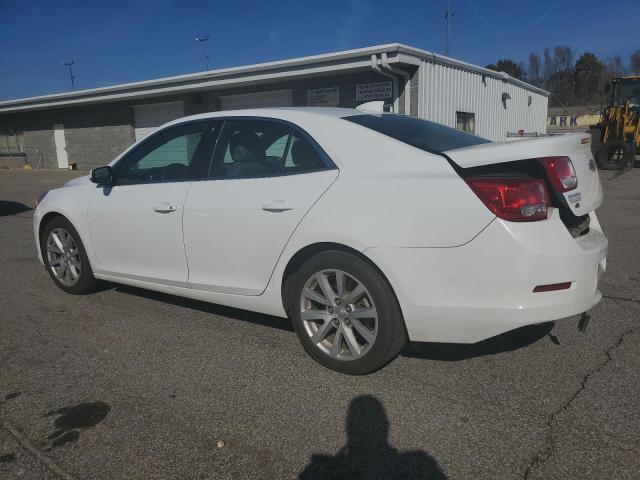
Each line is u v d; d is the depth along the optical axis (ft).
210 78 52.24
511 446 8.09
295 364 11.02
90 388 10.19
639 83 55.26
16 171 74.49
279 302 11.18
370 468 7.72
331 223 9.97
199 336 12.57
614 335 11.99
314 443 8.34
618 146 54.03
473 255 8.86
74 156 75.15
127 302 15.11
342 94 46.68
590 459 7.72
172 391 10.02
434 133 11.42
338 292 10.21
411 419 8.89
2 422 9.09
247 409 9.34
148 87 58.29
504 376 10.22
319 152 10.69
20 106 76.13
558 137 9.73
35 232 16.34
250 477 7.61
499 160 8.98
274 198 10.84
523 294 8.75
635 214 27.84
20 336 12.75
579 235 9.77
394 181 9.62
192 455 8.12
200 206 12.02
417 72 42.37
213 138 12.52
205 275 12.30
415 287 9.29
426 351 11.38
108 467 7.88
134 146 14.14
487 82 54.60
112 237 14.10
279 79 48.26
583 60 218.18
